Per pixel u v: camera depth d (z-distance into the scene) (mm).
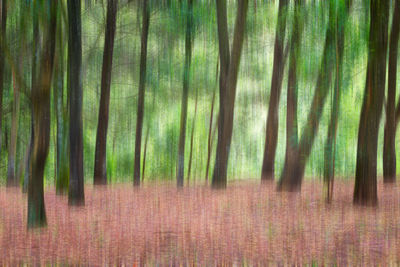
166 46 17203
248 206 11828
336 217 9781
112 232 8617
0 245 7629
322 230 8477
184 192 15969
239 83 22109
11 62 10414
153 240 7945
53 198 14141
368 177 11211
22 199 14438
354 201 11398
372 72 11102
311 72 12812
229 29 18328
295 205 11695
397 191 13875
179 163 18328
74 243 7727
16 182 20562
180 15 14852
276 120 19453
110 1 17859
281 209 11133
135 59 21000
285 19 13781
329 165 11812
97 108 22531
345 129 16875
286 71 19750
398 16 16078
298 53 12805
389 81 16922
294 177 14523
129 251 7180
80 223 9555
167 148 24250
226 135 16328
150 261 6660
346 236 7988
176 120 24109
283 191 14570
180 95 21234
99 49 20281
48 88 8812
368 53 11203
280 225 9086
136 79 21703
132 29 20078
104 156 18531
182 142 18406
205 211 11125
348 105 16844
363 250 7023
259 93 22500
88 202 13172
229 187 17469
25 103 20047
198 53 18906
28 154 16109
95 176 18422
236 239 7945
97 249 7363
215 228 8922
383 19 10906
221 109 16344
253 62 19484
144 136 25516
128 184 21484
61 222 9695
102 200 13664
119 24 19797
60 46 13203
